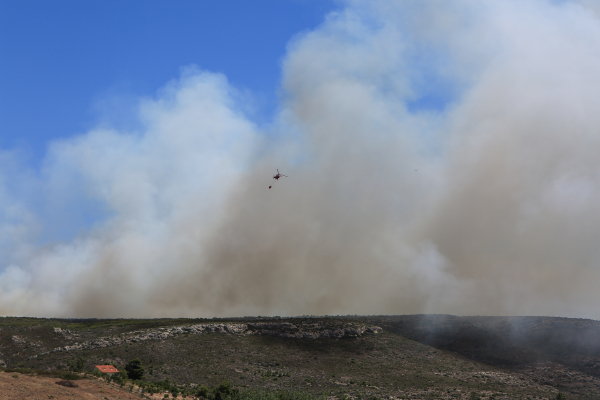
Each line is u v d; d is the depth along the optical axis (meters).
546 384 139.38
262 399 98.88
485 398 116.44
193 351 145.50
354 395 115.56
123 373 108.56
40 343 145.75
